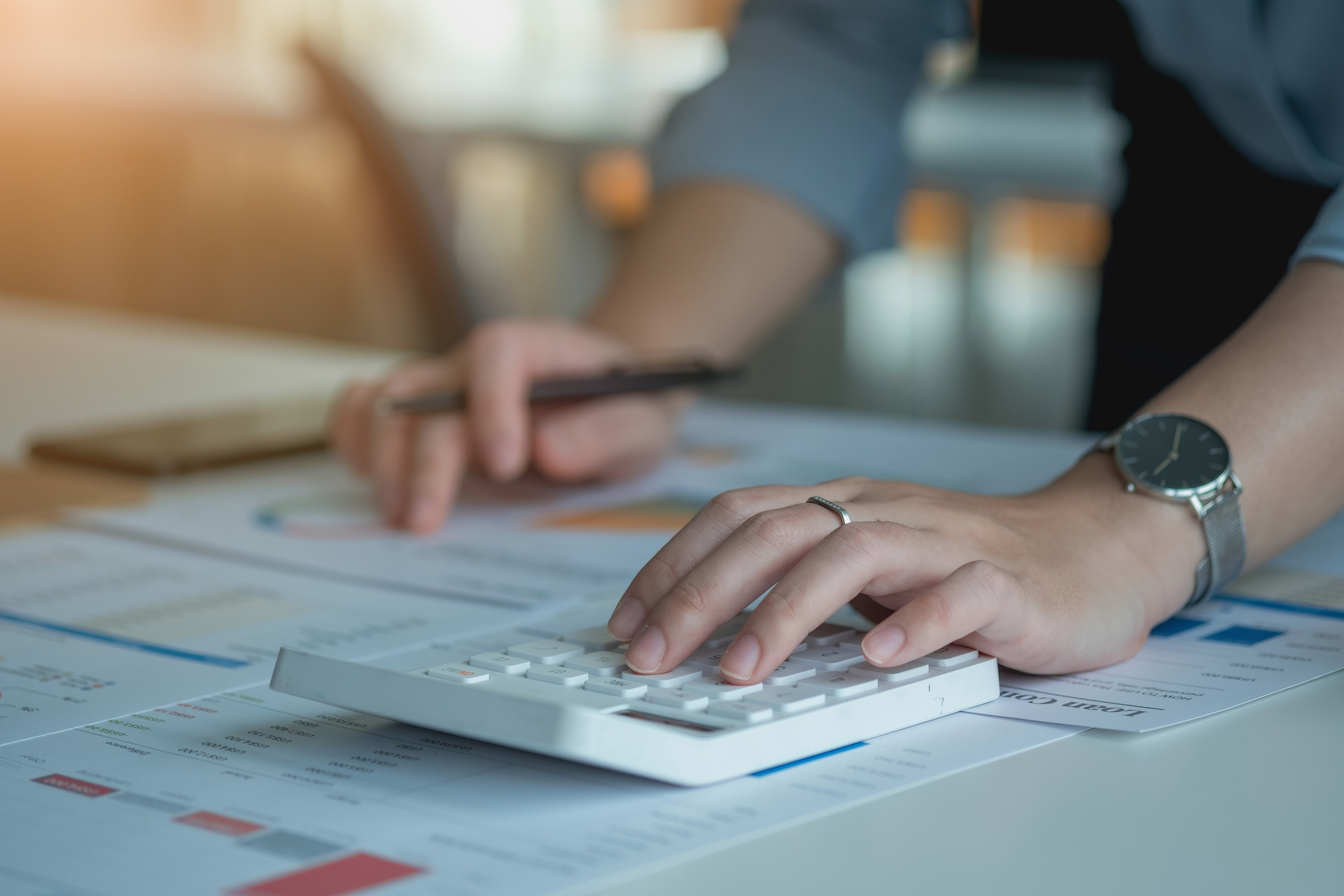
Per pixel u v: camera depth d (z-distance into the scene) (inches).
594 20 134.8
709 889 12.9
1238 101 33.9
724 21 130.8
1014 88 98.6
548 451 31.6
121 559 27.0
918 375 104.0
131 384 45.2
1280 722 17.7
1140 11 33.2
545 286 114.6
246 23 141.9
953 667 18.3
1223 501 21.4
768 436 39.2
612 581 25.3
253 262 132.3
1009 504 21.2
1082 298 98.0
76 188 136.7
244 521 30.2
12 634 21.9
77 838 14.1
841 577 17.7
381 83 116.6
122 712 18.2
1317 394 22.5
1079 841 14.1
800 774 15.8
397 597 24.3
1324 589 24.0
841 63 42.4
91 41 148.9
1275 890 12.9
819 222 41.2
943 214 99.3
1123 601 19.9
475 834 14.2
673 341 38.1
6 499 31.1
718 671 17.6
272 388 44.4
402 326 124.8
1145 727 17.3
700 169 41.1
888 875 13.2
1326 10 30.2
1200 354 42.2
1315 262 24.2
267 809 14.9
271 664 20.3
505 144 112.4
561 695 16.6
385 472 30.9
